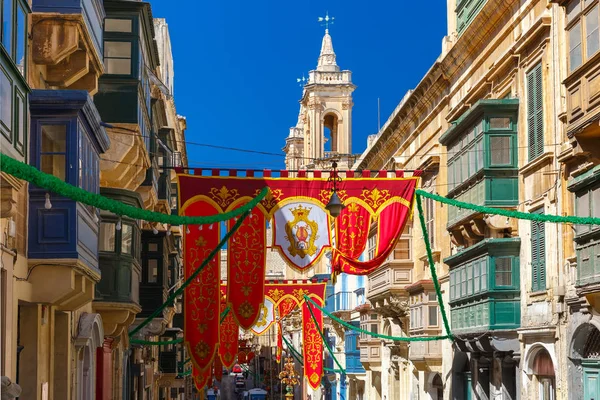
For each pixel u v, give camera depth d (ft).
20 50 47.47
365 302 147.95
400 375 120.37
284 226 71.56
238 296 70.69
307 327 127.85
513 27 79.00
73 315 64.18
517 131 77.92
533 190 74.18
